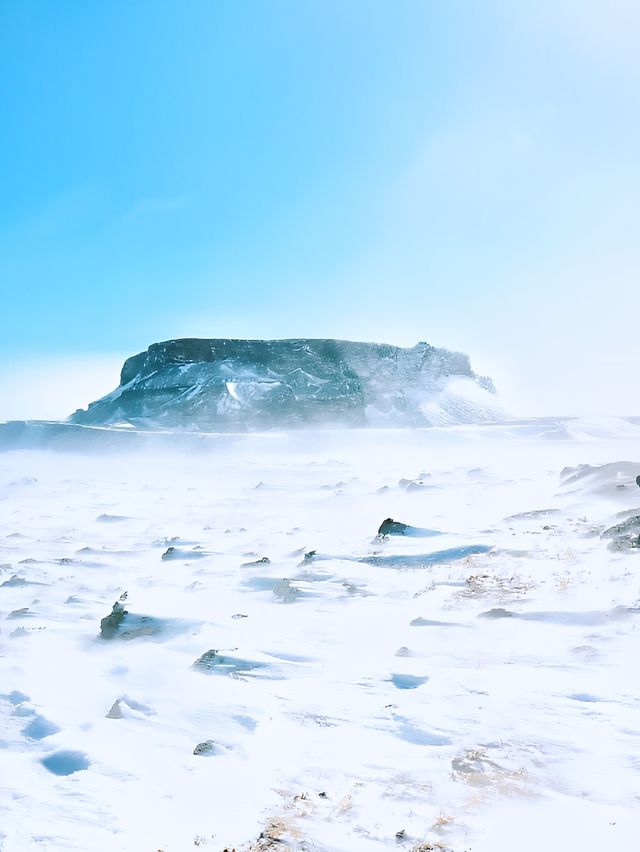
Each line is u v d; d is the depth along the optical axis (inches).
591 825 257.0
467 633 679.7
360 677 550.9
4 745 433.7
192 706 491.2
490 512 1702.8
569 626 657.6
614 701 433.4
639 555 916.0
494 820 265.7
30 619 933.8
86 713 500.1
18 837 257.0
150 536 1845.5
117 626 817.5
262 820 274.7
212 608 916.6
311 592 954.7
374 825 265.4
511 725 397.4
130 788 323.0
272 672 581.3
